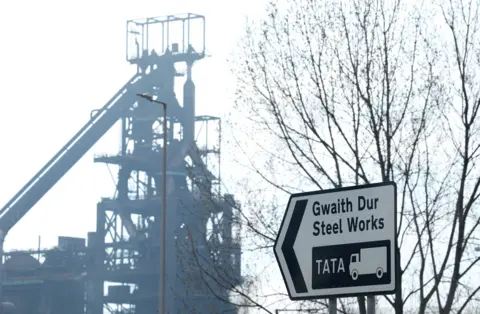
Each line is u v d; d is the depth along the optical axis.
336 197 13.15
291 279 13.41
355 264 12.86
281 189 43.22
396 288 12.48
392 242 12.57
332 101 41.31
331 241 13.12
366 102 40.19
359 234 12.89
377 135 39.50
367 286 12.71
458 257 39.41
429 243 39.25
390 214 12.63
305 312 41.50
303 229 13.40
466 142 40.09
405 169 39.88
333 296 12.98
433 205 39.94
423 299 39.47
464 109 40.31
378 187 12.80
